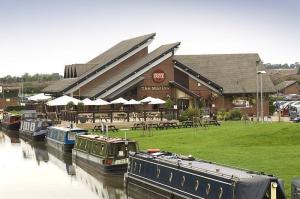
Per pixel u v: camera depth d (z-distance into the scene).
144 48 82.00
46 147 60.91
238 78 83.00
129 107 74.75
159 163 29.02
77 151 46.03
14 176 40.78
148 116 66.50
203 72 84.69
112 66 79.69
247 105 80.12
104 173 38.03
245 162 34.12
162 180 28.34
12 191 35.38
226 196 21.80
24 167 45.31
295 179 21.77
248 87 81.12
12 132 80.50
